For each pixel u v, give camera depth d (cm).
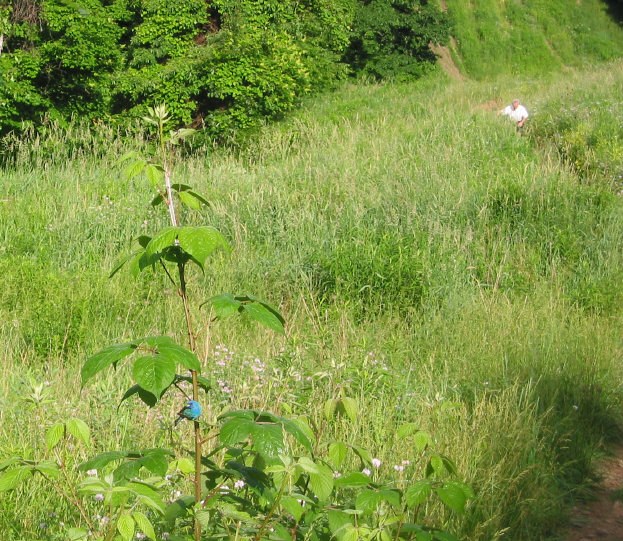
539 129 1917
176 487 425
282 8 2456
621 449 673
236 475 298
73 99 1806
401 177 1374
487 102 2577
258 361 642
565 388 731
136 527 358
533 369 738
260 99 1923
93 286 941
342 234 1148
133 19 2200
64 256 1080
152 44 2088
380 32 3206
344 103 2453
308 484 331
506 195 1250
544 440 625
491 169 1498
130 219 1167
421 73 3269
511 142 1731
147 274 975
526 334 824
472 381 718
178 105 1916
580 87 2492
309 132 1855
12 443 511
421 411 611
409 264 1000
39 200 1260
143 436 527
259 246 1120
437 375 737
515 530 514
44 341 796
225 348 697
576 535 532
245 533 298
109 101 1903
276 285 996
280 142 1781
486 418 611
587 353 802
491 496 519
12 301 887
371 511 304
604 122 1852
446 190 1293
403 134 1806
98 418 535
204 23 2136
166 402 566
